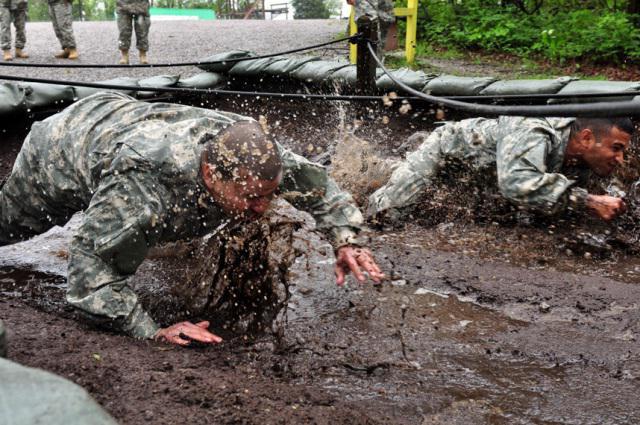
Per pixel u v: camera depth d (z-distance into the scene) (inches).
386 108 317.1
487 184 210.1
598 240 198.1
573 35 413.4
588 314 154.5
